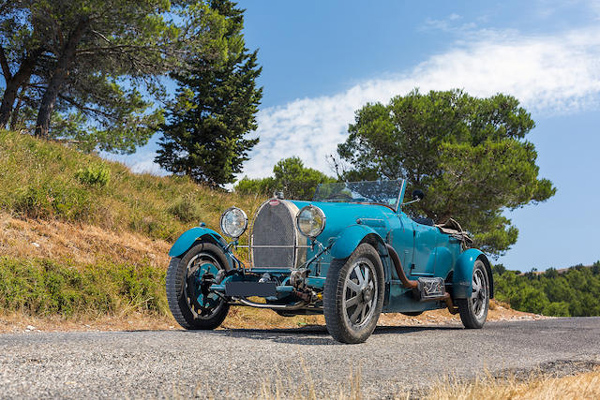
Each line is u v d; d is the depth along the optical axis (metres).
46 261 6.57
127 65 18.27
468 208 18.47
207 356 2.95
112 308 6.36
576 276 122.38
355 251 4.24
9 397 1.90
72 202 8.79
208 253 5.25
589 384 2.57
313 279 4.57
